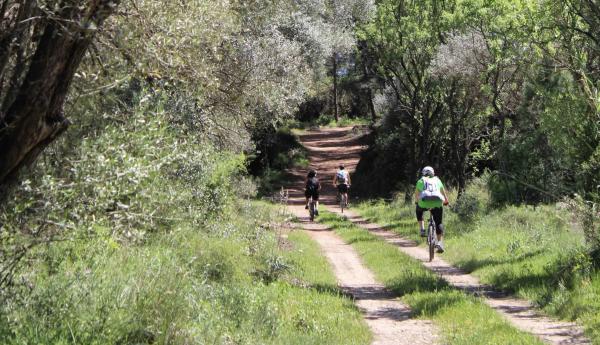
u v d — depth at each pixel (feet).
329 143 213.66
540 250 51.26
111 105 28.53
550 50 53.16
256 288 34.63
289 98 76.18
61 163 21.99
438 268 54.80
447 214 84.33
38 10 19.49
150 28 32.45
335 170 175.01
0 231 18.84
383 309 38.24
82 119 23.81
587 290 35.99
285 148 180.75
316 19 119.75
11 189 18.92
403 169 135.23
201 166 45.44
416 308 36.78
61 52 18.15
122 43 27.71
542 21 50.49
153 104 31.22
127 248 27.63
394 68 110.01
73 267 23.63
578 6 48.24
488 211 78.18
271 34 73.56
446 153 119.24
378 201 129.59
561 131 45.14
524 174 77.10
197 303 25.40
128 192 21.16
